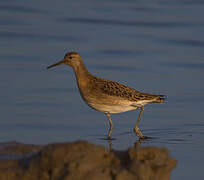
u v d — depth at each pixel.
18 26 25.64
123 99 14.32
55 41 23.61
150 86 18.33
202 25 26.39
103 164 8.87
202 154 12.08
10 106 15.92
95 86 14.63
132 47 23.11
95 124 14.92
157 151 9.20
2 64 20.19
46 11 28.66
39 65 20.33
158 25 26.44
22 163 9.35
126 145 12.95
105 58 21.58
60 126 14.48
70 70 20.27
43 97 16.98
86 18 27.47
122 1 31.55
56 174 8.64
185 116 15.72
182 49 23.00
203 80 19.08
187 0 31.55
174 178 10.32
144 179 8.55
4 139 13.20
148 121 15.41
